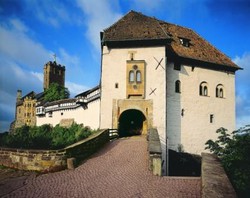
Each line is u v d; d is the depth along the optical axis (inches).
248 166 476.4
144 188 423.2
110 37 1115.3
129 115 1165.1
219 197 286.4
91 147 674.8
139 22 1202.6
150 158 542.9
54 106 1663.4
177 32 1354.6
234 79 1331.2
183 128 1163.3
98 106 1284.4
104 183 451.5
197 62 1240.2
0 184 450.3
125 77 1098.1
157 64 1094.4
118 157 642.8
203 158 484.7
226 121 1269.7
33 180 470.9
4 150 596.1
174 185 435.2
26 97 3046.3
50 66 3206.2
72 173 517.7
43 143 660.7
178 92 1178.6
